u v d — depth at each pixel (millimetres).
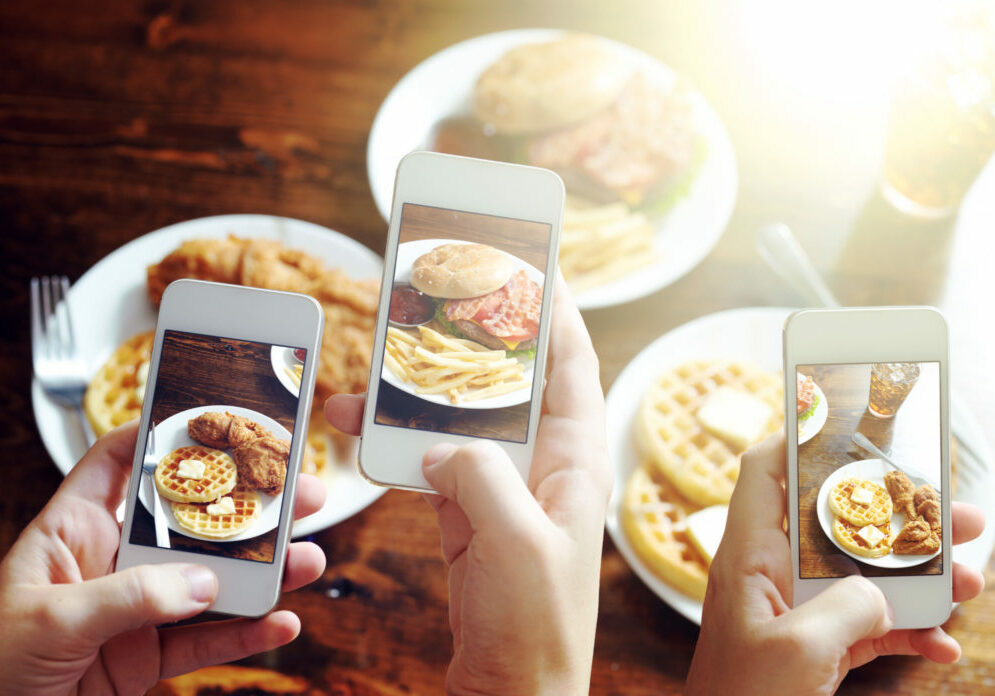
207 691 531
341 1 669
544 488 475
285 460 474
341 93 654
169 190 633
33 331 585
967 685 528
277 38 661
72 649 440
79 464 483
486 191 494
